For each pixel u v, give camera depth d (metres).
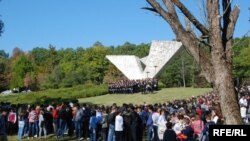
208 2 5.65
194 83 66.38
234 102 5.50
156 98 47.22
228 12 5.89
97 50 100.75
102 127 17.45
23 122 20.66
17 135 21.98
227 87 5.51
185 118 14.73
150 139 17.36
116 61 67.88
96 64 99.00
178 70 73.31
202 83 63.59
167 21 5.80
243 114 20.44
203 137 13.77
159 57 65.19
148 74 65.00
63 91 58.53
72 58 112.31
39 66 106.81
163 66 64.88
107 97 51.56
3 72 99.94
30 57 118.06
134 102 45.03
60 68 96.88
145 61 68.88
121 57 68.19
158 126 16.00
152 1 5.84
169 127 12.80
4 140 15.55
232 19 5.88
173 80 73.94
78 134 20.12
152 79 54.81
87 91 55.06
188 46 5.71
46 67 105.56
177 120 15.27
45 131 20.86
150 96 49.09
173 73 73.62
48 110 22.44
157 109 17.69
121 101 46.28
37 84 93.31
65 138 20.28
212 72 5.64
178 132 14.56
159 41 65.88
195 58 5.72
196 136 14.37
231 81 5.55
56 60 111.56
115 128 16.45
